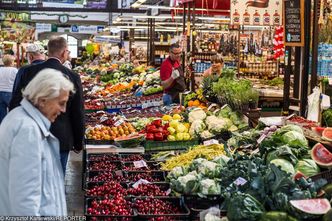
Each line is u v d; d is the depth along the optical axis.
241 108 7.96
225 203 4.54
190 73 12.55
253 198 4.22
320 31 7.37
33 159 3.36
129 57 25.55
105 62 27.67
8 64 13.12
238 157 5.34
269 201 4.21
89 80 19.61
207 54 15.81
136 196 5.10
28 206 3.31
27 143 3.37
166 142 7.51
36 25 42.03
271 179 4.32
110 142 7.69
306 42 7.25
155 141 7.49
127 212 4.64
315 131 5.64
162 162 6.50
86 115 10.36
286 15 7.60
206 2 12.47
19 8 35.56
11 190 3.34
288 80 8.09
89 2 42.78
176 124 7.68
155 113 9.84
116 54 29.17
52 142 3.61
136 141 7.40
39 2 41.78
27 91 3.53
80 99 5.96
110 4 41.88
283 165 4.81
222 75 10.29
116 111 12.00
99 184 5.58
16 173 3.34
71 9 36.56
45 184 3.48
